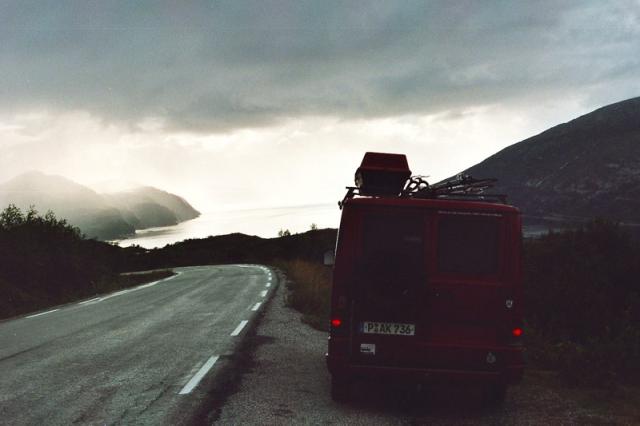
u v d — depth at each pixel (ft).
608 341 27.02
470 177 20.65
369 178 24.77
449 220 18.45
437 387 22.58
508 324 18.10
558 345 27.50
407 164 25.00
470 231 18.42
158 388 21.20
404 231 18.48
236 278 90.02
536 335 29.84
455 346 17.97
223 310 47.73
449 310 18.10
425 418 18.17
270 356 27.91
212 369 24.63
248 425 16.69
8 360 27.50
